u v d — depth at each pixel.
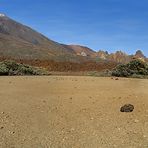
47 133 7.36
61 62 57.06
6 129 7.59
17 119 8.48
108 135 7.21
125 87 14.86
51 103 10.63
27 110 9.54
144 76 25.55
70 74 32.22
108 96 11.92
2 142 6.72
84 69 54.66
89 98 11.53
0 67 24.91
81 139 6.95
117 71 26.75
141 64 27.42
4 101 10.89
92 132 7.43
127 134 7.27
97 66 56.91
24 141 6.82
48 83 16.27
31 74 26.81
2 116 8.73
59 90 13.60
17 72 25.41
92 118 8.62
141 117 8.70
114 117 8.75
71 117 8.77
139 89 14.06
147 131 7.45
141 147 6.45
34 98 11.57
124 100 11.05
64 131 7.51
